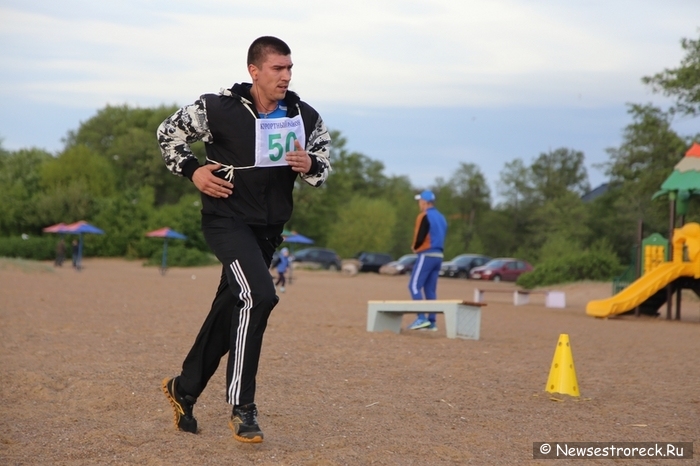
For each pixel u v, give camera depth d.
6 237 84.06
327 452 5.93
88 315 16.97
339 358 11.31
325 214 108.38
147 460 5.62
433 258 16.31
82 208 84.94
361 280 56.66
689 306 33.62
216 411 7.33
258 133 6.08
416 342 13.82
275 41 6.11
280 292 34.78
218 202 6.16
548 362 11.95
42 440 6.13
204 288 33.06
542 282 47.28
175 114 6.09
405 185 160.12
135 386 8.27
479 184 130.12
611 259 47.00
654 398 9.01
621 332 19.33
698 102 40.03
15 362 9.65
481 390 9.08
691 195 28.30
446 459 5.98
